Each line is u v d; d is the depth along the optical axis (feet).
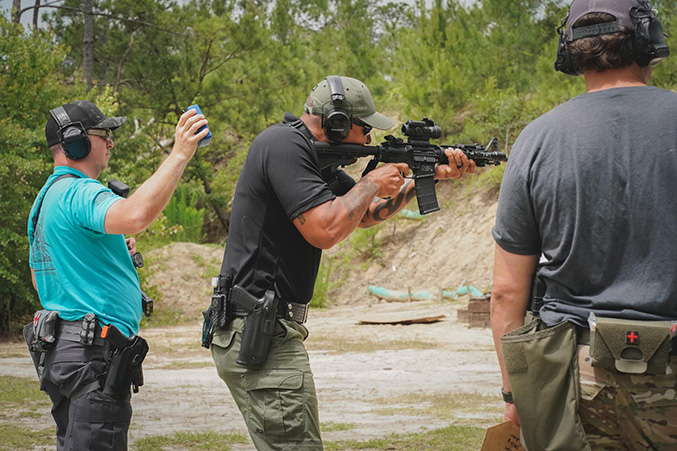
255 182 9.98
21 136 49.73
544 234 7.18
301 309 10.24
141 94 99.71
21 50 52.90
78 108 10.73
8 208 49.08
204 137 10.04
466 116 82.38
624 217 6.72
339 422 21.83
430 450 17.92
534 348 6.93
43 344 10.00
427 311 63.87
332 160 10.57
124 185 11.17
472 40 86.38
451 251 80.84
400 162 11.06
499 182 83.10
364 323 58.08
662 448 6.63
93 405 9.79
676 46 50.78
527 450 7.05
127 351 9.95
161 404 25.12
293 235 10.08
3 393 26.55
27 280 52.54
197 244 85.61
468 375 32.01
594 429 6.86
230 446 18.54
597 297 6.84
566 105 7.32
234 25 95.91
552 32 82.28
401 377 31.76
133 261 11.32
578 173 6.87
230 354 9.88
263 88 98.89
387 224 88.74
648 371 6.48
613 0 7.26
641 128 6.79
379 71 104.94
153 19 97.66
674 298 6.58
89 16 92.53
